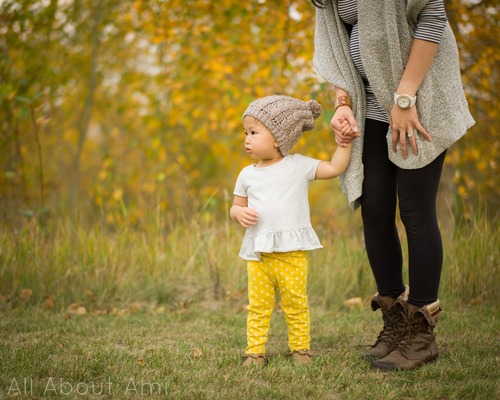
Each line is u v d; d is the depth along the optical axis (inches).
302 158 130.9
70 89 514.3
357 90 127.3
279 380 116.9
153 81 485.1
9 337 155.7
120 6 468.1
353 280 217.0
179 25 374.9
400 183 123.9
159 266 234.4
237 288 222.2
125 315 190.9
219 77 371.2
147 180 473.1
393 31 117.8
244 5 356.2
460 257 211.9
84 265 221.1
